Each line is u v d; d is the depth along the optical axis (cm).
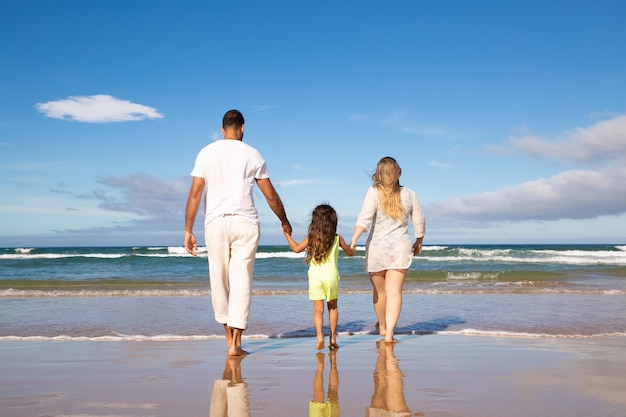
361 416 218
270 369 329
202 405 238
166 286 1242
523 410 227
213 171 387
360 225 462
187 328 561
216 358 374
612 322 595
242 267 388
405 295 959
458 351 401
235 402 243
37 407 234
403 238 458
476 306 771
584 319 623
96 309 744
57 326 573
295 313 695
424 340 466
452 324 586
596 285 1226
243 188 389
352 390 267
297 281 1418
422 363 348
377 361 357
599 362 350
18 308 759
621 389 268
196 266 2161
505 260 2547
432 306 772
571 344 437
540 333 513
